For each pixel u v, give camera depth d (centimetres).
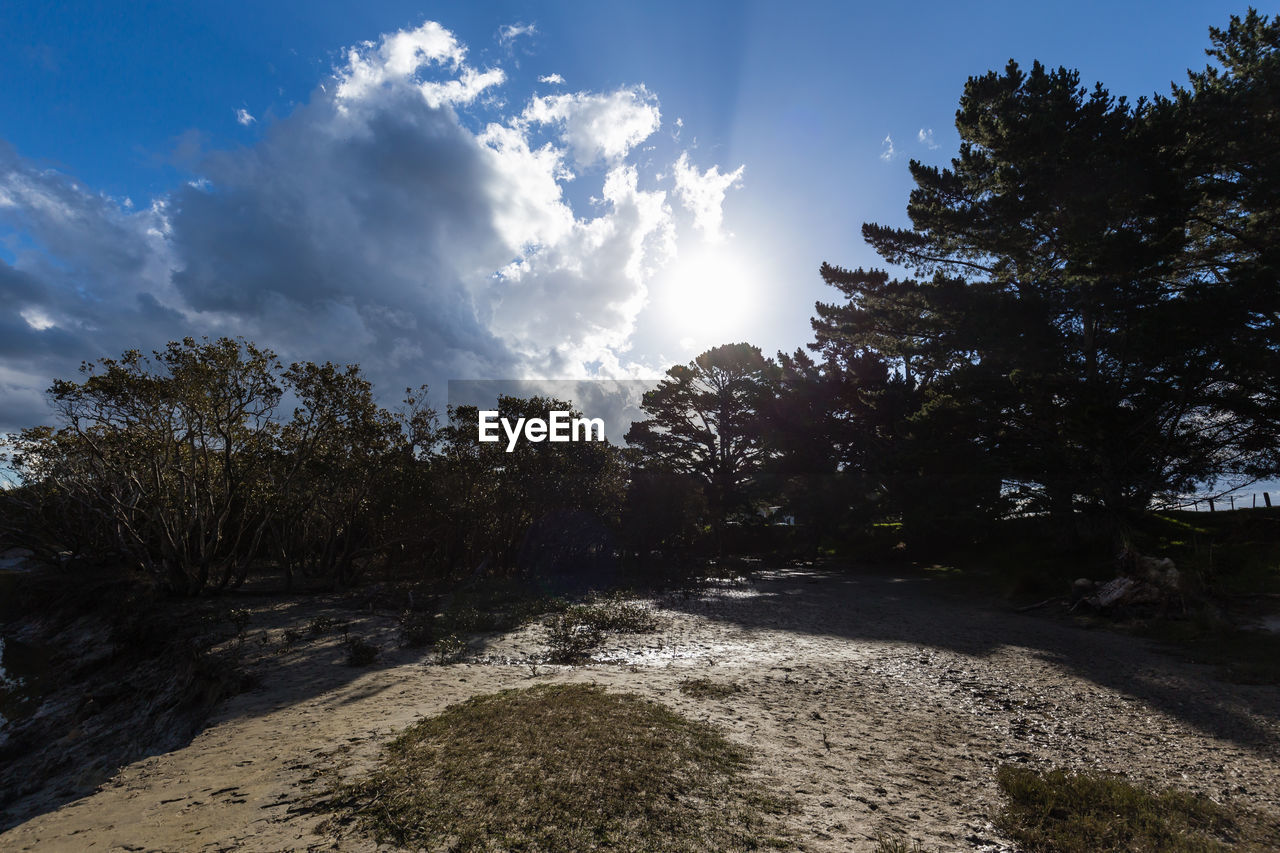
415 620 1595
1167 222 2294
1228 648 1357
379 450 2728
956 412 2956
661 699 898
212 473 2462
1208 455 2417
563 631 1560
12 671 1920
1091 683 1111
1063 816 544
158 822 528
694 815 496
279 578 3088
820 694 993
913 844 479
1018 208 2572
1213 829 537
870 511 4044
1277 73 2480
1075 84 2536
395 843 446
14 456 2742
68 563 3212
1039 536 3148
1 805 1022
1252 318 2192
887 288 3791
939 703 970
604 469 3219
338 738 723
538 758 595
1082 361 2625
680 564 3497
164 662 1541
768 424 4694
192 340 2209
